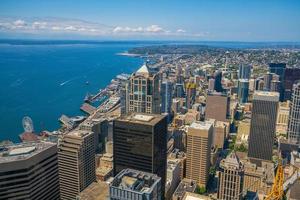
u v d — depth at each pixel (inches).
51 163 6599.4
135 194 4881.9
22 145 6658.5
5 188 5802.2
